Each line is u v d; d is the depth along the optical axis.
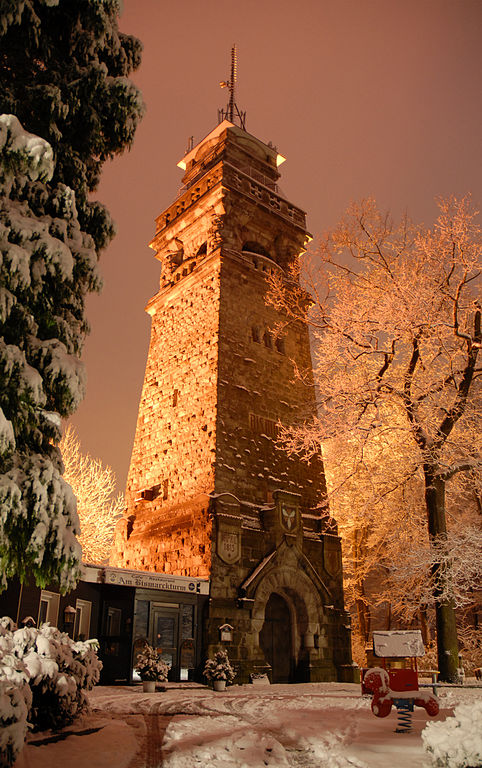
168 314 32.84
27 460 9.66
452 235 23.38
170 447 28.83
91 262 11.40
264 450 28.02
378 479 26.41
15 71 11.84
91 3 12.05
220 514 24.47
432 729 7.48
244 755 8.03
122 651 20.89
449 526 27.28
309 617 26.05
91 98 12.19
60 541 9.49
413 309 22.81
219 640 22.86
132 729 10.16
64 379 10.27
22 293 9.97
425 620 30.98
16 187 10.45
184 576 22.67
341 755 7.89
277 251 34.22
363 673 10.74
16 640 8.90
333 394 24.39
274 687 21.83
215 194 31.59
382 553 33.38
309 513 29.00
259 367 29.56
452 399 24.55
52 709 9.05
